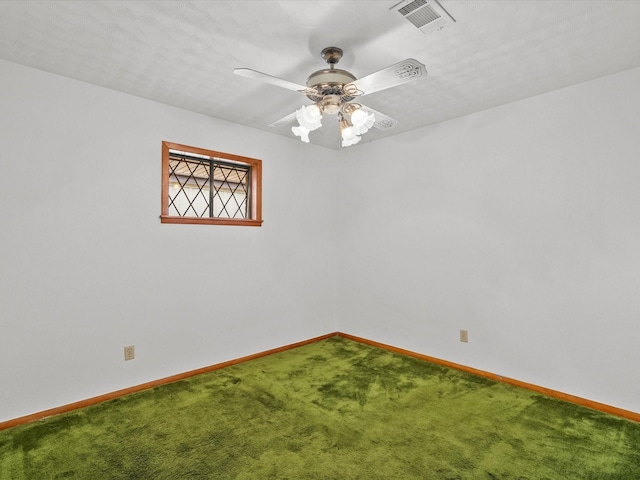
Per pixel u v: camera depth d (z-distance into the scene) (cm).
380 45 208
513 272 293
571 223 263
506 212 297
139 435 215
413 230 364
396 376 310
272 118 331
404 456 194
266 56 222
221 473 181
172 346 302
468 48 212
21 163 233
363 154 414
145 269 287
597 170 251
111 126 270
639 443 206
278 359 355
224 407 251
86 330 258
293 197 395
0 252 226
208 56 222
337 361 349
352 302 427
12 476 178
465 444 206
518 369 291
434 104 298
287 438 212
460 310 327
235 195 363
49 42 207
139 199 284
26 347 234
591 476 177
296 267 399
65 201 250
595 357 252
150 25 190
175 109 304
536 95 280
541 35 199
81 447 203
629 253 238
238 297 347
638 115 235
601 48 212
